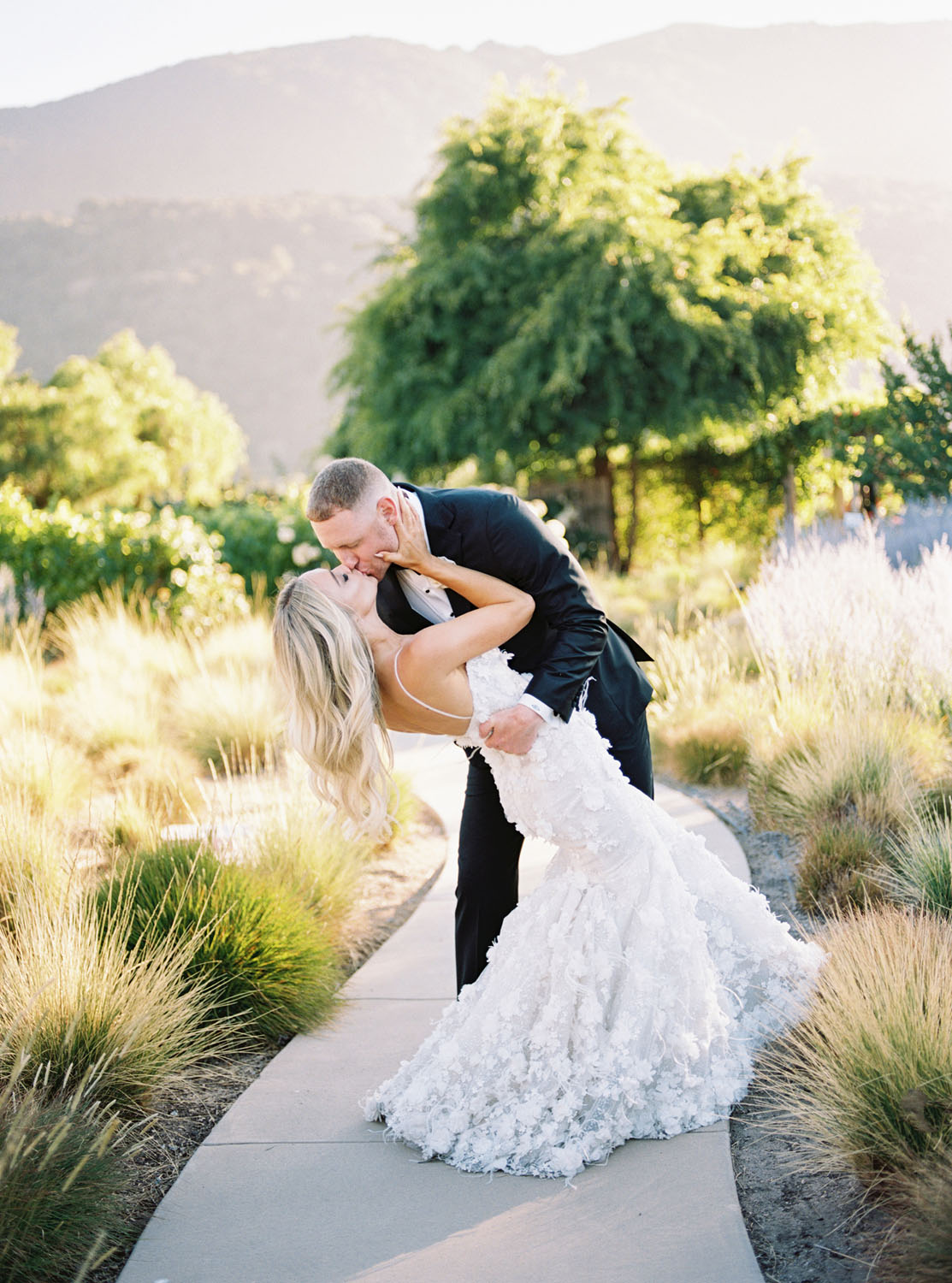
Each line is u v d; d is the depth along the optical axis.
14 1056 2.50
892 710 4.99
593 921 2.47
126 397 38.78
